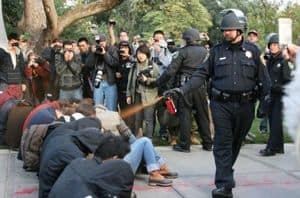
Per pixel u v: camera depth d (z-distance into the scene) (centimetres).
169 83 745
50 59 918
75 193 347
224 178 514
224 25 504
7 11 1950
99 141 443
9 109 781
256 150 783
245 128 520
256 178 617
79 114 564
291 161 702
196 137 842
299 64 368
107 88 855
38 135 573
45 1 1263
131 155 560
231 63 505
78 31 2220
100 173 350
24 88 891
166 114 801
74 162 369
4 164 676
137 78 778
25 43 1048
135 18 3262
